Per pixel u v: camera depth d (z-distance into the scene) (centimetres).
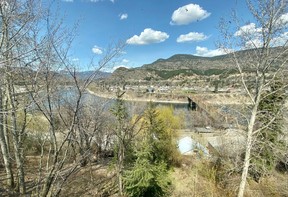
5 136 1099
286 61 1148
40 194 791
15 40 570
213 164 1962
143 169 1359
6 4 579
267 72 1224
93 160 1941
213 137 3033
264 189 1568
